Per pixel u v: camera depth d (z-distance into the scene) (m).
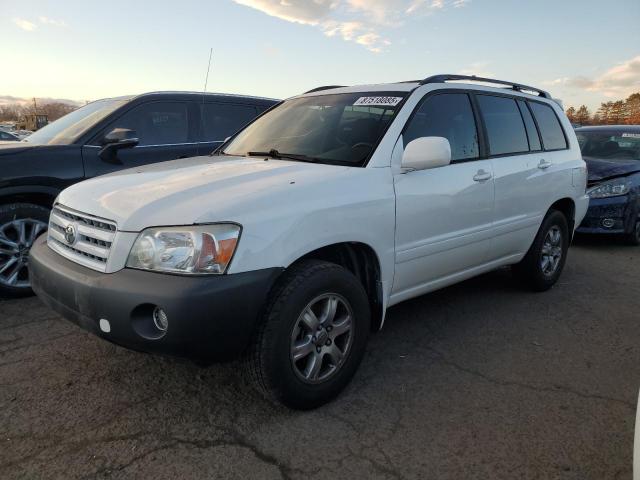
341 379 2.80
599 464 2.33
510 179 3.99
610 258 6.33
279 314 2.45
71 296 2.45
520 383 3.06
